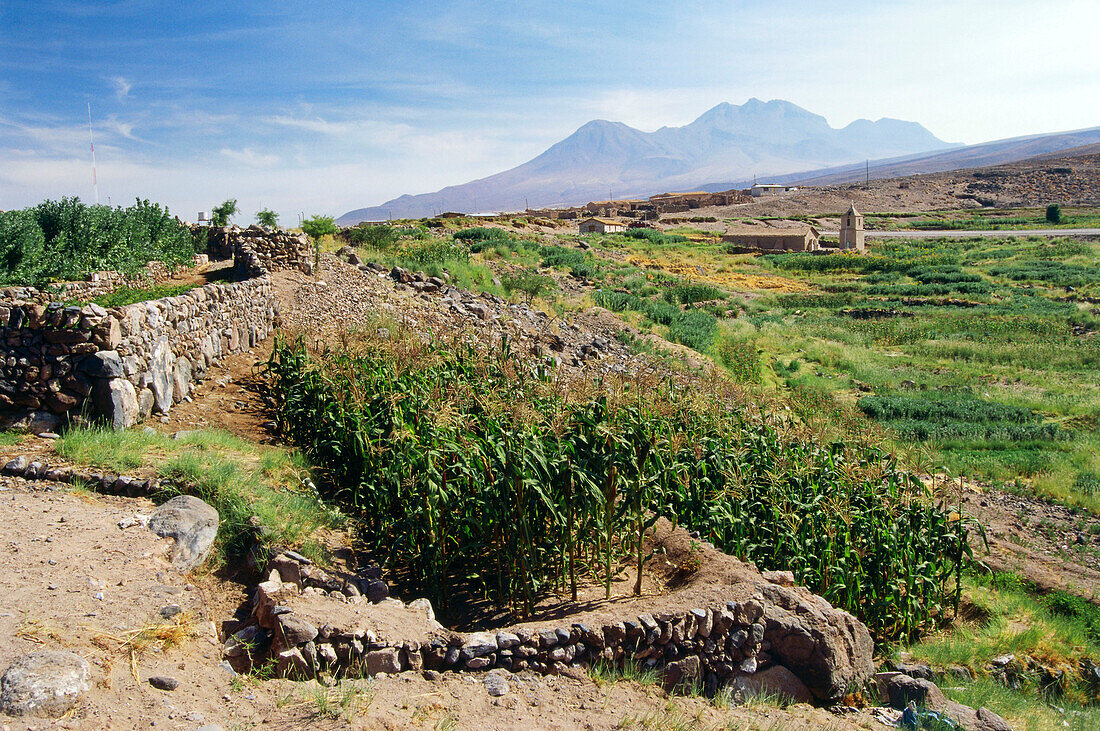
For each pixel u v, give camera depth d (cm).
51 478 836
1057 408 2541
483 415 933
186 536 742
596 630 667
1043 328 4100
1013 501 1709
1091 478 1816
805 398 2402
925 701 733
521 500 757
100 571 662
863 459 1162
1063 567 1352
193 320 1309
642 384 1323
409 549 841
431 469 788
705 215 15375
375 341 1439
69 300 1340
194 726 491
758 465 1063
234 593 725
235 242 2573
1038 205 17012
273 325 1778
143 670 544
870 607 1019
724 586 761
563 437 832
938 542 1072
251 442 1123
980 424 2320
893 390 2859
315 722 516
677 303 4631
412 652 616
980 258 8056
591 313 3312
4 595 595
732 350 3150
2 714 454
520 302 3152
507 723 553
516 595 793
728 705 658
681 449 1056
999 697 846
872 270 7162
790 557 977
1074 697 923
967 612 1133
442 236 5597
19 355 957
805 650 715
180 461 882
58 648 536
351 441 1029
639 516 812
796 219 14112
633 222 11725
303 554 786
